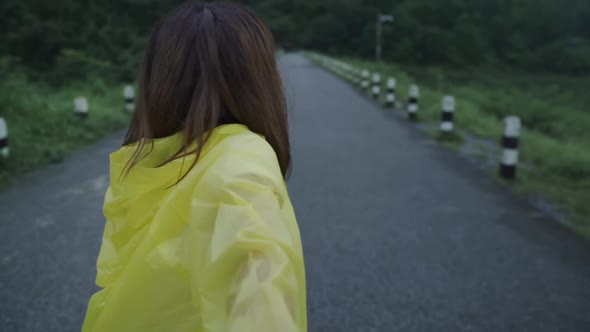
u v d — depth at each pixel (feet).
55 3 80.84
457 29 262.67
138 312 2.30
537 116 81.97
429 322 8.97
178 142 2.49
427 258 11.71
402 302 9.66
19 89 32.81
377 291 10.07
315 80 74.95
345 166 21.12
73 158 22.11
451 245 12.52
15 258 11.37
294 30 272.51
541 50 280.92
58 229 13.21
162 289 2.26
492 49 282.97
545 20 305.73
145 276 2.27
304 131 30.14
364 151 24.45
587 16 331.77
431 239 12.91
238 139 2.30
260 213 1.98
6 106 27.37
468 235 13.24
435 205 15.84
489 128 32.42
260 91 2.59
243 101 2.56
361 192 17.15
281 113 2.77
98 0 98.63
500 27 288.30
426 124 33.94
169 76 2.50
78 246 12.10
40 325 8.73
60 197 16.07
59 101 34.37
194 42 2.50
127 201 2.45
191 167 2.31
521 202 16.34
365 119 35.94
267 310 1.76
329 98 50.19
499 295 9.98
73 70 60.39
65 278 10.44
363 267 11.18
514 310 9.41
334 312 9.28
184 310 2.26
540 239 13.01
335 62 94.53
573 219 14.62
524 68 275.80
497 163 22.20
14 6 78.38
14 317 8.94
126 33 86.74
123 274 2.38
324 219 14.30
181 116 2.54
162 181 2.36
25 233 12.89
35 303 9.43
